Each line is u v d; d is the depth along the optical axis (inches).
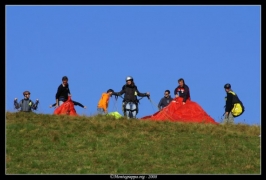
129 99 6466.5
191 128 6063.0
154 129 6023.6
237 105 6417.3
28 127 5944.9
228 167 5231.3
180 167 5216.5
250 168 5196.9
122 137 5772.6
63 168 5167.3
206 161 5334.6
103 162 5280.5
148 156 5413.4
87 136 5826.8
